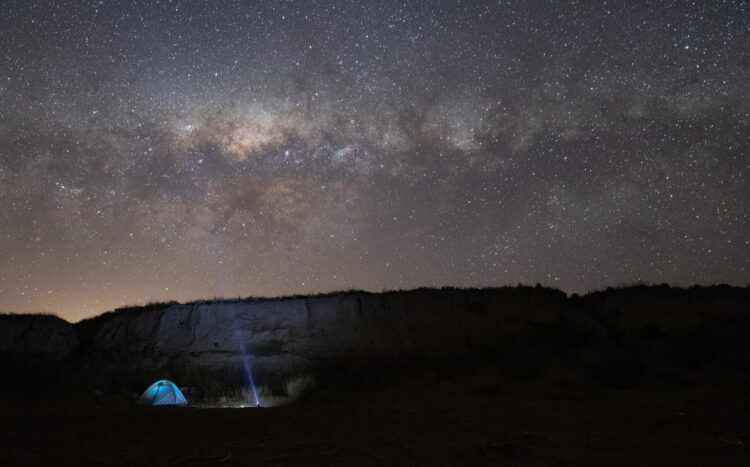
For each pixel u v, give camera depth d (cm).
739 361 2062
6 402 1728
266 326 2352
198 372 2141
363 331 2333
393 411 1398
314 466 856
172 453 968
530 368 1978
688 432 1043
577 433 1047
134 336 2391
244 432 1154
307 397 1825
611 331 2367
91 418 1381
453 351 2211
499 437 1022
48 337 2325
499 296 2506
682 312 2442
